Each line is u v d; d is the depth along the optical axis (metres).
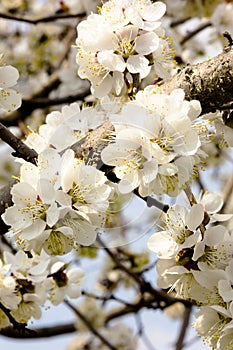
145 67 0.59
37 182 0.57
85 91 0.83
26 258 0.60
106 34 0.59
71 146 0.58
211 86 0.58
